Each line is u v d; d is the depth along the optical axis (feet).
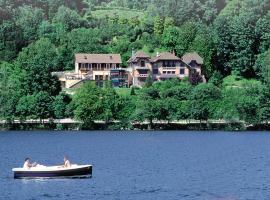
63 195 424.46
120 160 613.93
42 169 480.64
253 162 605.31
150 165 576.20
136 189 446.60
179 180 487.20
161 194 430.61
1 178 486.79
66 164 488.44
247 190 446.19
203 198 419.74
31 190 440.45
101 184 463.01
